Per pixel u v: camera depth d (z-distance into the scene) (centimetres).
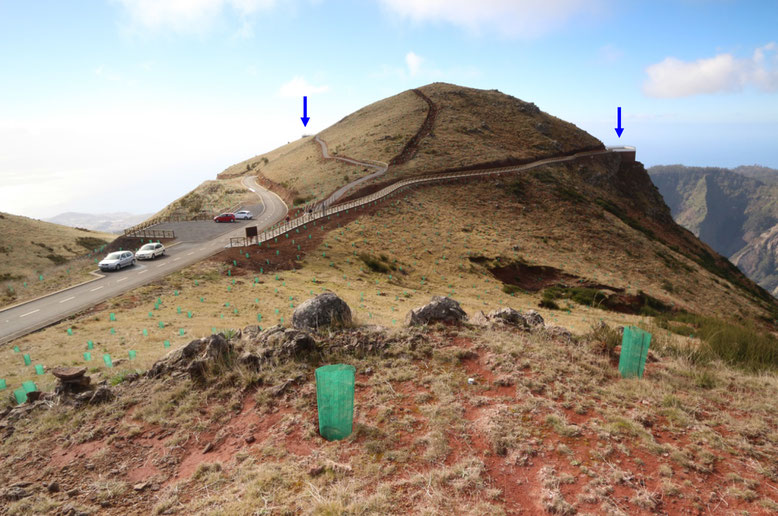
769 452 529
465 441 552
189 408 691
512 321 1045
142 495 505
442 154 8494
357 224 5153
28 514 480
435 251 4762
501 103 11812
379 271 4016
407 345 848
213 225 5809
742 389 745
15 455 618
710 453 521
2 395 1225
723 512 421
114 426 670
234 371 771
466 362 794
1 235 6125
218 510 451
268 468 520
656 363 875
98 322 2355
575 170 9156
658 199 10781
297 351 812
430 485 467
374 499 446
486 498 447
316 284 3322
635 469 489
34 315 2514
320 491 471
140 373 870
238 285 3130
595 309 3791
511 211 6556
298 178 8762
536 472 488
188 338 1894
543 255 5181
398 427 591
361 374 764
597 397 673
